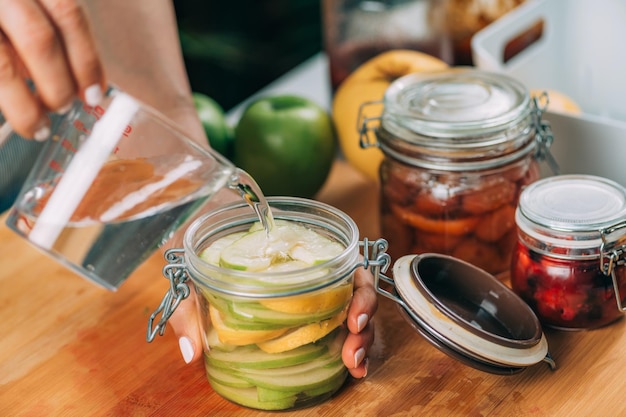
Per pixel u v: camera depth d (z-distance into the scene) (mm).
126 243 727
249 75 2016
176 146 701
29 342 930
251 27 1973
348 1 1218
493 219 950
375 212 1169
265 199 776
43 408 825
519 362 776
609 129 1039
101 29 1001
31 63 613
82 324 956
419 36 1217
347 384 830
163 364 879
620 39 1246
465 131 911
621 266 860
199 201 716
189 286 866
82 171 688
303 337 741
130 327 946
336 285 740
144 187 703
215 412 804
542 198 884
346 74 1263
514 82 1004
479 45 1151
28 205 702
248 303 727
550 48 1284
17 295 1014
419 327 800
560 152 1095
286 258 777
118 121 684
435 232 958
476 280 875
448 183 938
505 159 928
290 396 778
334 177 1268
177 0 1859
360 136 1016
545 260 868
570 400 792
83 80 638
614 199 867
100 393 841
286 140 1111
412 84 1035
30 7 598
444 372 840
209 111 1156
